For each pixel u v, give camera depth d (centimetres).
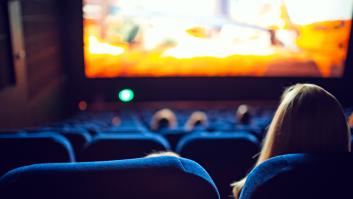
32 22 652
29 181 77
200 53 829
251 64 834
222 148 225
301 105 115
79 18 847
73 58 869
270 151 122
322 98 116
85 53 809
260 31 812
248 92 888
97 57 813
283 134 118
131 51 817
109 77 830
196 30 816
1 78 514
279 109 122
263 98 890
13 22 548
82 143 264
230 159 228
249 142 224
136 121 606
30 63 640
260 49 822
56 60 801
